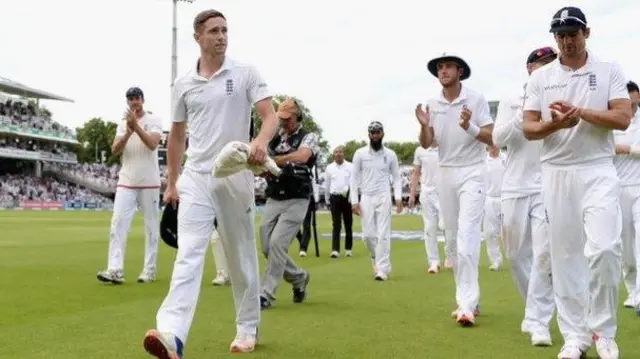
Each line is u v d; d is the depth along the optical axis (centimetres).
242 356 482
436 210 1040
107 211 4819
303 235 1320
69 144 8425
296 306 702
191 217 469
